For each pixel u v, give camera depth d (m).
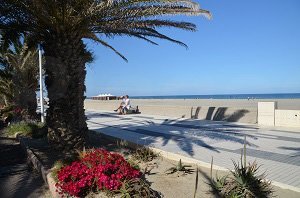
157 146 10.20
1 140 12.78
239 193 5.17
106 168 5.58
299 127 14.49
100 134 12.38
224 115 18.52
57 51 8.31
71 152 8.17
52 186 5.79
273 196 5.32
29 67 18.41
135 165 6.66
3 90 21.45
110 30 9.16
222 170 6.86
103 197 5.18
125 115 24.56
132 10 7.82
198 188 5.77
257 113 16.92
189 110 21.36
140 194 5.14
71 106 8.47
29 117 18.00
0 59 18.52
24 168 7.93
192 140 11.38
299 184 6.03
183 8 7.45
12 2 7.70
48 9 7.57
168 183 6.07
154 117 21.92
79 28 8.28
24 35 9.57
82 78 8.84
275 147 9.81
